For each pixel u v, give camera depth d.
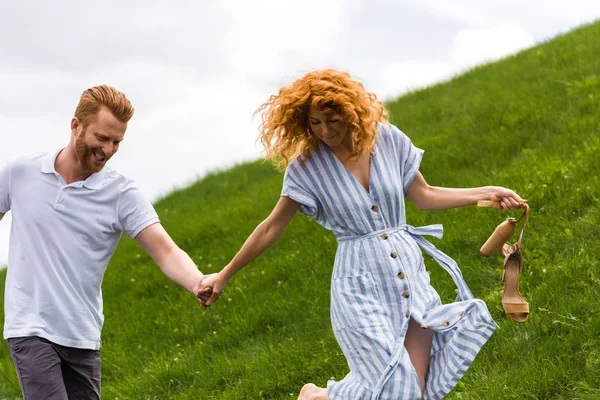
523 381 4.61
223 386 6.30
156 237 4.39
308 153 4.14
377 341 3.91
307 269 8.08
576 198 6.96
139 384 6.79
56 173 4.14
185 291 9.09
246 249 4.28
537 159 8.48
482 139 10.16
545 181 7.49
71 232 4.13
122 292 10.08
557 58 13.03
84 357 4.23
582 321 5.07
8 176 4.18
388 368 3.87
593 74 11.19
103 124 4.03
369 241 4.05
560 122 9.60
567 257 6.00
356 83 4.02
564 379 4.57
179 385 6.59
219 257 9.87
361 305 3.99
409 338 4.07
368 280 4.02
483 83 13.61
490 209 7.35
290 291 7.70
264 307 7.52
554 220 6.77
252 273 8.59
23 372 4.02
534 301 5.50
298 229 9.42
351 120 3.83
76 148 4.09
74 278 4.14
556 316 5.20
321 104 3.82
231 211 11.66
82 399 4.27
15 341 4.07
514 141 9.69
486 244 4.34
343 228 4.11
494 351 5.14
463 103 12.69
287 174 4.18
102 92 4.09
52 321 4.09
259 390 5.90
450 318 3.96
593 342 4.78
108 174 4.27
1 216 4.25
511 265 4.19
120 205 4.30
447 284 6.46
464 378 4.99
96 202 4.21
